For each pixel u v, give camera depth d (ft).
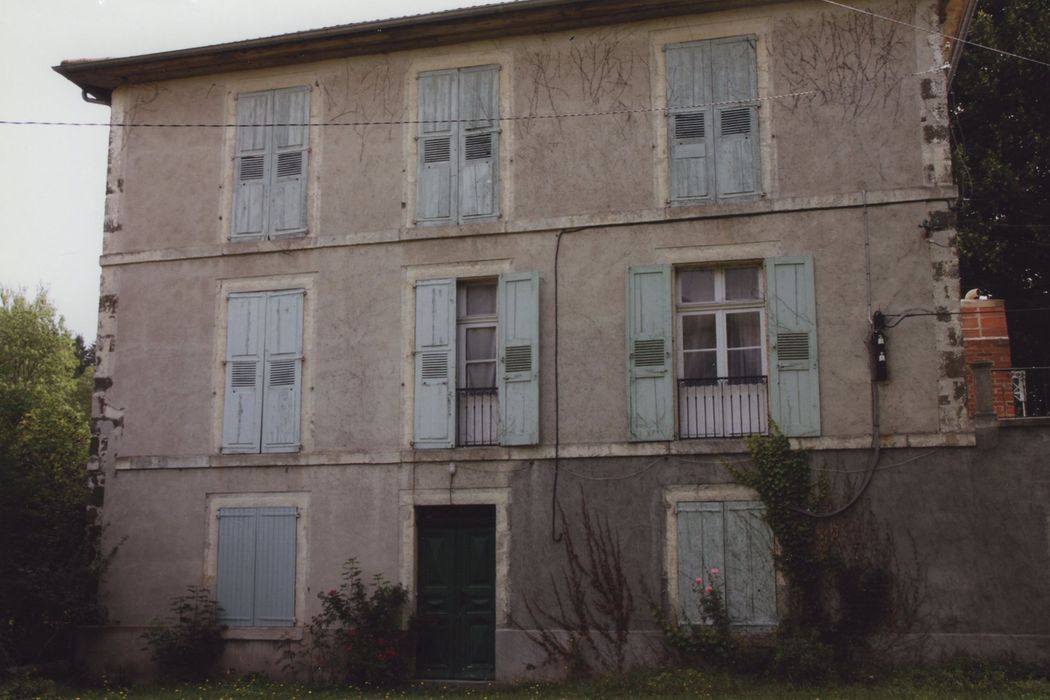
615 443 38.09
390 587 39.17
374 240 41.83
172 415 42.75
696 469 37.27
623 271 39.24
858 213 37.52
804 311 37.19
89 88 46.57
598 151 40.29
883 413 36.06
